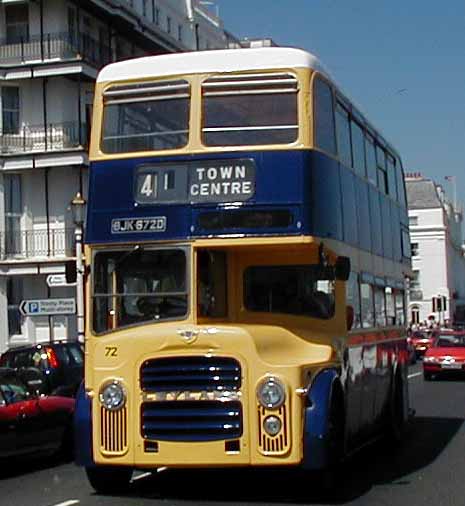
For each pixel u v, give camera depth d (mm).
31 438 15156
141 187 11812
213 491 12336
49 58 44281
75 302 28141
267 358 11055
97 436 11281
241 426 10945
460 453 16547
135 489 12547
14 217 45281
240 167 11578
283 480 13188
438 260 101500
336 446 11977
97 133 12125
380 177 17078
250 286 12227
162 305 11562
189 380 11055
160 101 11977
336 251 12508
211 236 11516
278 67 11789
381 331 16219
